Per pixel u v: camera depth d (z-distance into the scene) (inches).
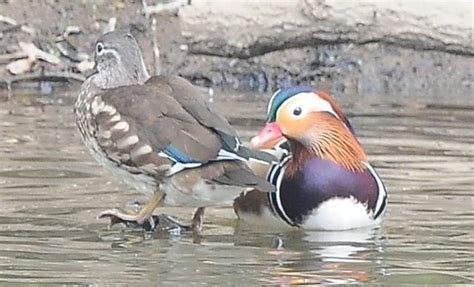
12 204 464.1
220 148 420.8
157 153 426.3
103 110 442.0
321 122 450.9
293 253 405.7
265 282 366.3
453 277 376.5
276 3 772.0
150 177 432.1
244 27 776.3
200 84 829.2
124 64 455.2
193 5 778.8
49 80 805.2
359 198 446.3
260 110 709.3
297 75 832.3
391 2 763.4
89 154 559.5
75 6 860.0
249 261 393.4
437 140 618.5
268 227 452.4
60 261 387.5
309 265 388.2
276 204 448.5
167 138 425.4
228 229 446.0
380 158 568.1
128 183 446.3
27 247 404.8
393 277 375.2
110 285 359.9
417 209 470.9
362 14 766.5
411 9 763.4
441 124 669.9
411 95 794.2
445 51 778.2
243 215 459.8
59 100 738.8
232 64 833.5
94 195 481.1
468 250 410.9
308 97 455.2
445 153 583.2
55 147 575.2
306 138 450.0
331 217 445.1
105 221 444.1
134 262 388.5
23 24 844.0
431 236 430.9
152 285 359.9
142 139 429.4
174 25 851.4
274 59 837.2
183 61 834.2
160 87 442.0
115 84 454.9
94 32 848.9
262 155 426.0
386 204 456.1
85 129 451.8
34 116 669.3
